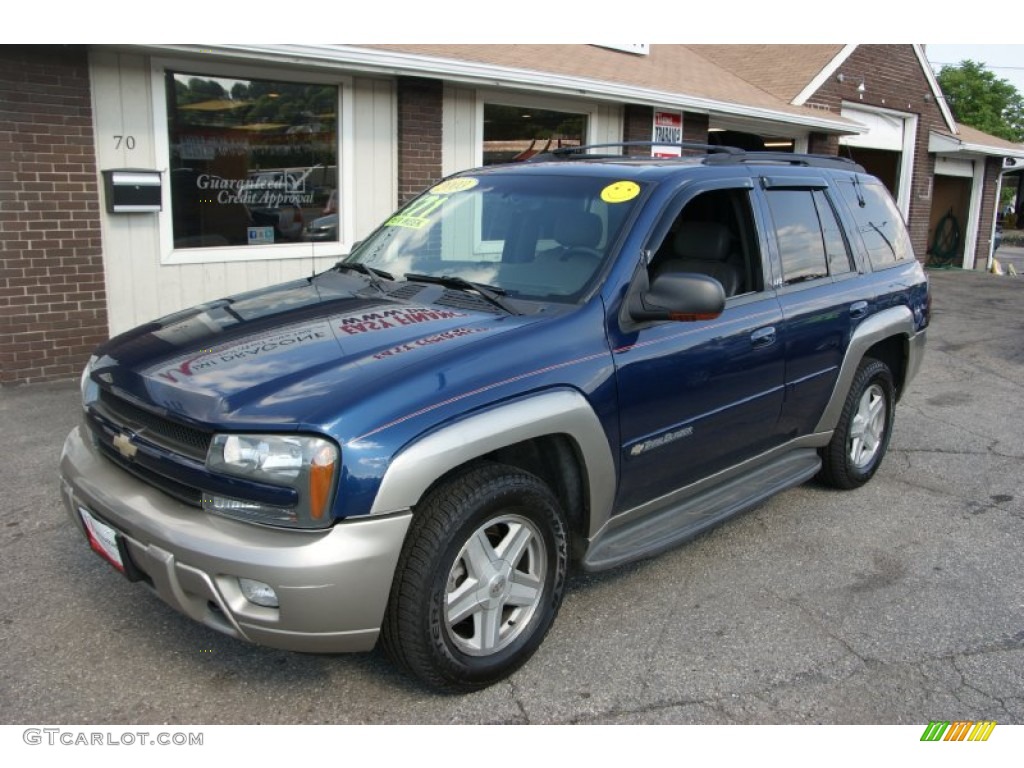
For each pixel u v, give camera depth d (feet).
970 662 11.41
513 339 10.44
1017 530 15.98
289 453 8.77
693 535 12.61
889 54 60.34
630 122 39.11
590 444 10.91
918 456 20.49
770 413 14.25
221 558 8.76
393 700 10.18
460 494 9.62
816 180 16.03
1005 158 74.69
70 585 12.63
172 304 26.50
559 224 12.56
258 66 26.89
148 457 9.75
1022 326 42.32
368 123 29.91
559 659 11.14
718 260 13.92
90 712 9.82
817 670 11.10
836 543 15.11
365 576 8.87
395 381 9.36
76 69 23.47
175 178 26.27
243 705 10.02
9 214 23.15
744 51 60.70
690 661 11.19
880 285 16.92
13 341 23.77
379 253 14.17
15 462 17.60
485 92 33.24
